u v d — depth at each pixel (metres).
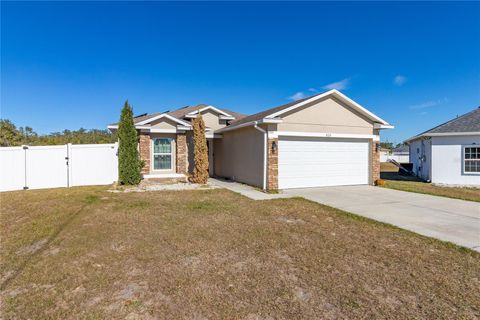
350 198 10.42
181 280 3.94
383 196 10.90
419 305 3.31
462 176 16.12
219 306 3.28
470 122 16.55
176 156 16.06
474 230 6.44
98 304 3.33
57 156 14.03
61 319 3.03
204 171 14.59
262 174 12.62
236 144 15.72
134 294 3.56
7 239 5.72
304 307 3.26
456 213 8.12
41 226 6.63
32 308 3.24
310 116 13.04
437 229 6.51
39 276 4.05
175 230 6.28
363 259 4.71
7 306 3.29
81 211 8.14
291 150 12.88
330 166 13.62
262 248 5.21
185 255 4.86
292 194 11.29
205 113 19.38
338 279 3.98
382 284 3.84
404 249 5.20
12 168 13.46
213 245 5.34
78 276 4.06
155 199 10.06
